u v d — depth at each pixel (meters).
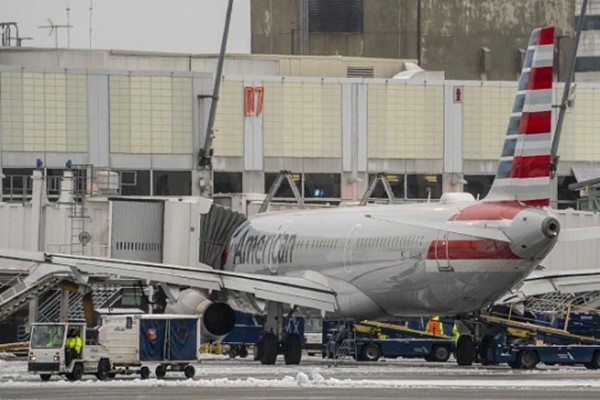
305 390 139.88
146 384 148.12
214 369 178.75
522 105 176.50
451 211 179.62
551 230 170.25
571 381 152.12
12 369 177.12
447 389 140.50
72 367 156.50
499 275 174.50
